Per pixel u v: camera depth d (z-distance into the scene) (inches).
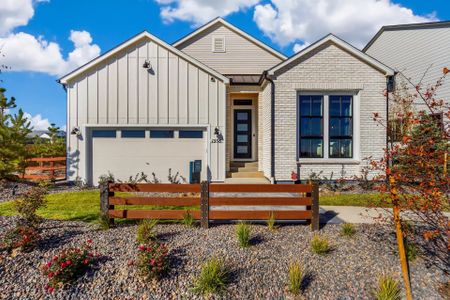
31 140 454.0
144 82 391.5
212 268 147.5
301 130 377.4
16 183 386.0
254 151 475.2
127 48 389.7
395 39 566.3
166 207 258.4
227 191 209.2
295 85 368.5
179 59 393.1
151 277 146.7
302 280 149.4
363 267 159.6
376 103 369.1
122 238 184.2
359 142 368.2
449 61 474.0
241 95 468.4
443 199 138.4
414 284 147.8
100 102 389.7
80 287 142.7
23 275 149.0
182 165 397.7
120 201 211.3
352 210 253.6
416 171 147.5
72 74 384.2
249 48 523.2
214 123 397.4
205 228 205.2
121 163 395.5
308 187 208.5
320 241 177.3
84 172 388.2
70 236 185.3
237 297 139.3
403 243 167.0
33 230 174.9
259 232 199.0
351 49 366.0
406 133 164.4
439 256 165.2
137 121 391.9
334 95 375.2
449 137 143.4
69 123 389.4
